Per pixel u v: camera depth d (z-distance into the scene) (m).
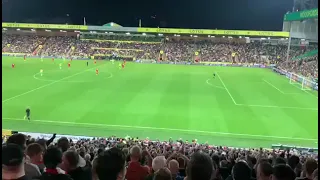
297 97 43.88
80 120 30.30
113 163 4.76
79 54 97.00
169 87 48.66
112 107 35.19
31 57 91.06
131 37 105.25
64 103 36.12
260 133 28.41
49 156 5.21
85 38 105.69
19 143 7.92
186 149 17.27
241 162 6.05
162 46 101.25
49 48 100.31
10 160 4.38
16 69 63.34
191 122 30.92
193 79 58.06
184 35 104.81
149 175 6.61
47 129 27.53
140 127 29.08
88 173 6.01
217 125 30.27
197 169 4.52
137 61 90.38
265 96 44.03
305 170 7.30
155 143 21.31
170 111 34.47
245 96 43.62
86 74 59.31
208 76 63.12
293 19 77.88
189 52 97.19
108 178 4.75
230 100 40.88
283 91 48.34
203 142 25.95
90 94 41.28
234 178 5.89
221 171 8.55
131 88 46.56
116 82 51.31
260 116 33.66
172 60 92.31
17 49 99.06
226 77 62.62
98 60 89.25
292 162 9.94
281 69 71.62
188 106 36.94
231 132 28.47
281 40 101.94
